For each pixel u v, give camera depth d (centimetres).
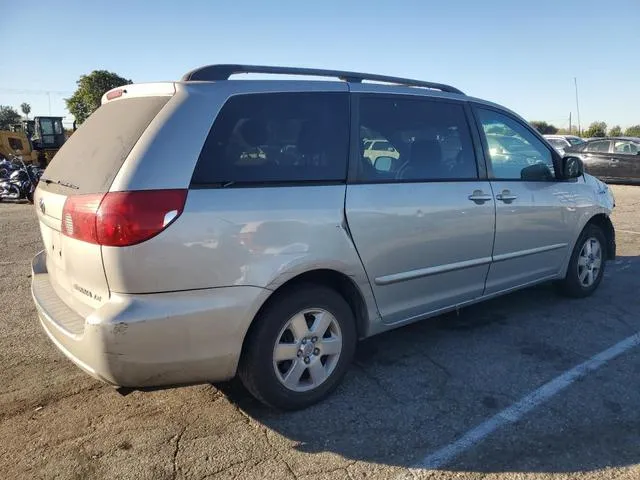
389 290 363
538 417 320
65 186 309
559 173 492
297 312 317
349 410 329
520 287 471
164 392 351
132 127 292
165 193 269
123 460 280
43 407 333
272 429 308
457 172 405
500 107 459
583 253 534
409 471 271
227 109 301
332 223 323
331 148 335
